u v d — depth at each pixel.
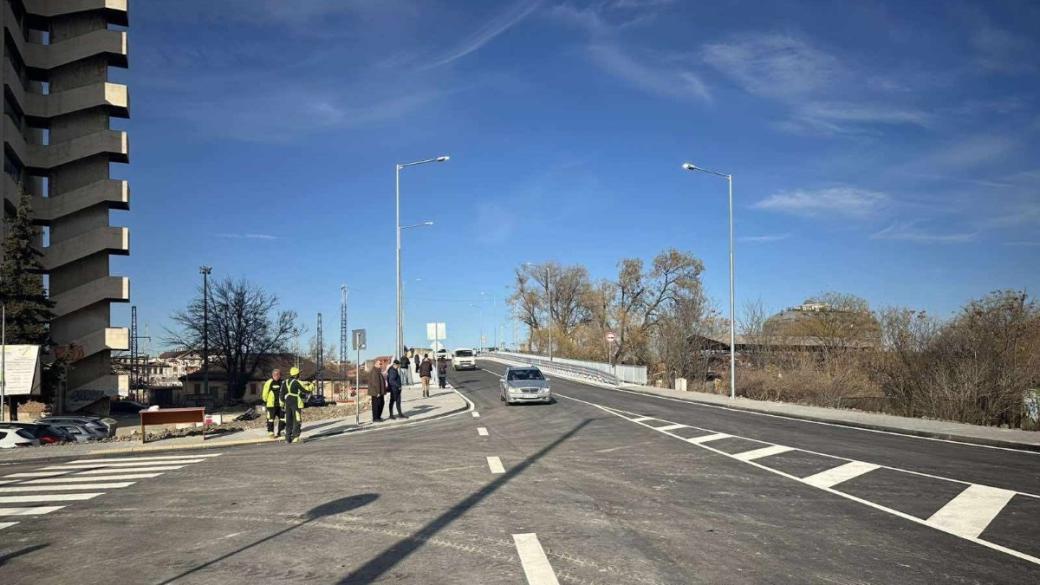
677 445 16.17
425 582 6.39
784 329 50.91
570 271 101.88
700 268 77.75
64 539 8.45
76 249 46.38
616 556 7.07
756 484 11.10
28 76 48.09
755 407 27.70
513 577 6.45
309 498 10.57
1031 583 6.16
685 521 8.58
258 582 6.53
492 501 9.95
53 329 46.72
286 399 18.98
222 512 9.74
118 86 47.84
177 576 6.81
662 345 56.78
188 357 82.88
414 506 9.75
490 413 26.89
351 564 7.02
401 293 37.84
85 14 48.88
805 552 7.16
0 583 6.79
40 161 46.31
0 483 12.97
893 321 35.31
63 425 31.50
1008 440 16.09
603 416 24.50
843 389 36.00
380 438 19.34
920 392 31.14
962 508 9.24
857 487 10.80
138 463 15.43
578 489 10.78
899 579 6.28
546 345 95.12
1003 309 30.61
